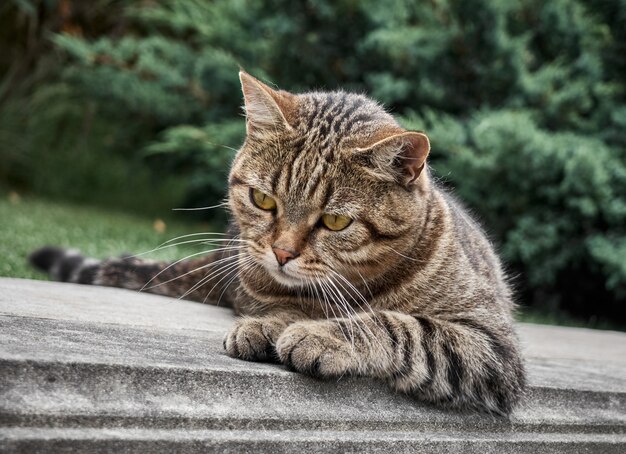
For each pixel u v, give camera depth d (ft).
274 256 2.09
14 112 5.99
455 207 2.44
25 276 2.96
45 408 1.62
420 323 2.02
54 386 1.65
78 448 1.60
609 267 4.11
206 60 5.01
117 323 2.15
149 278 2.88
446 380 1.97
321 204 2.08
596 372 2.43
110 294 2.68
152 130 5.86
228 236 2.56
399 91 4.59
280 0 4.71
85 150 6.30
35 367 1.65
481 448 1.93
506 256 4.21
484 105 4.33
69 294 2.54
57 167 6.18
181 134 4.92
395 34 4.46
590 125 4.40
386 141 2.06
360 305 2.14
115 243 4.03
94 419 1.65
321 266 2.09
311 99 2.27
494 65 4.40
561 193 4.03
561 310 4.72
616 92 4.53
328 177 2.08
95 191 6.27
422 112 4.69
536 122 4.38
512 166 4.01
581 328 3.90
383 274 2.13
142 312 2.39
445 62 4.51
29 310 2.15
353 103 2.29
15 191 5.95
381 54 4.78
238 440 1.71
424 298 2.12
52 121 6.20
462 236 2.28
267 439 1.74
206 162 5.33
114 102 5.59
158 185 6.41
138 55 5.31
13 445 1.56
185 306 2.64
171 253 3.93
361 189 2.08
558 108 4.33
